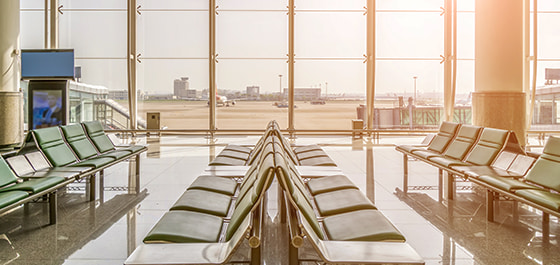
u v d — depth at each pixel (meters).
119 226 3.40
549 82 10.86
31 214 3.74
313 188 3.18
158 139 10.20
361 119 10.95
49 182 3.37
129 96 10.41
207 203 2.72
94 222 3.51
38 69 6.67
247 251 2.83
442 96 10.84
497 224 3.48
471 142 4.84
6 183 3.39
